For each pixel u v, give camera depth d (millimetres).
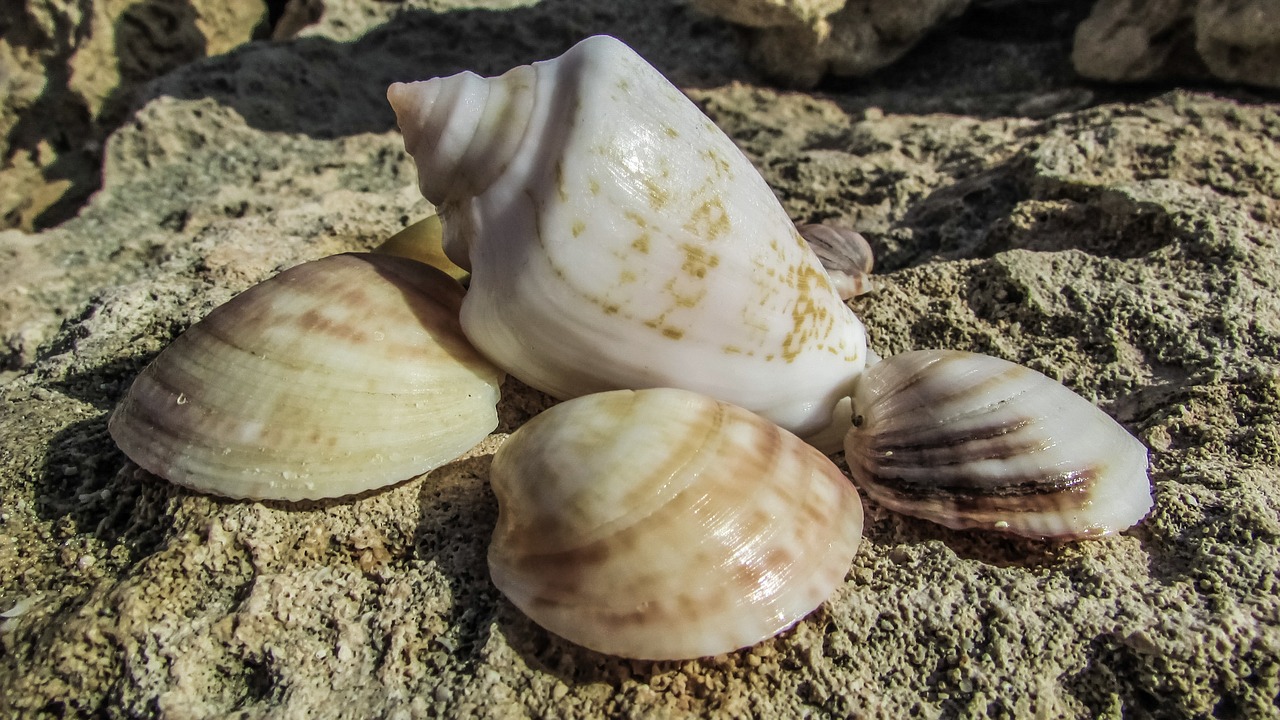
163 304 118
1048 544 84
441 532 86
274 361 85
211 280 122
